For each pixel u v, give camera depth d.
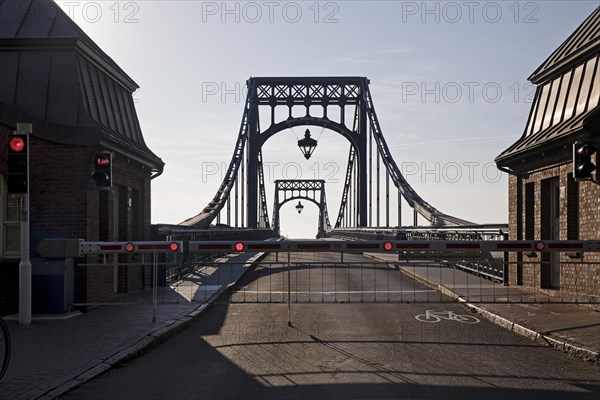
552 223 15.93
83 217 12.97
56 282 12.28
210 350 9.54
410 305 14.85
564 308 13.18
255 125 61.91
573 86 15.58
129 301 14.75
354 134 61.75
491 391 6.98
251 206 60.44
